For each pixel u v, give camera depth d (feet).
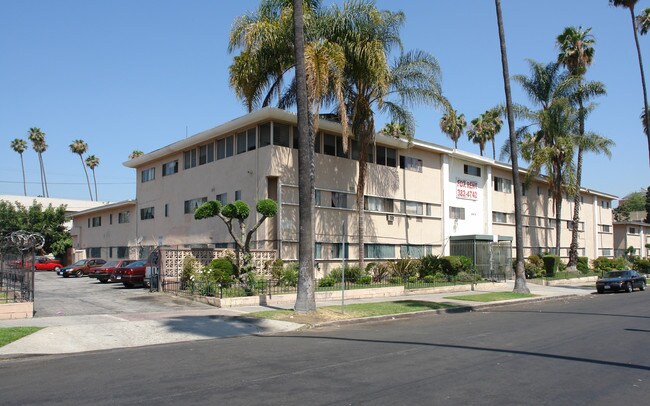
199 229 101.96
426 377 27.35
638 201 374.43
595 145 132.05
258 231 85.71
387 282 92.12
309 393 23.90
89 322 47.14
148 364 31.40
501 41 87.56
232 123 90.17
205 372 28.73
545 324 51.55
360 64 78.38
